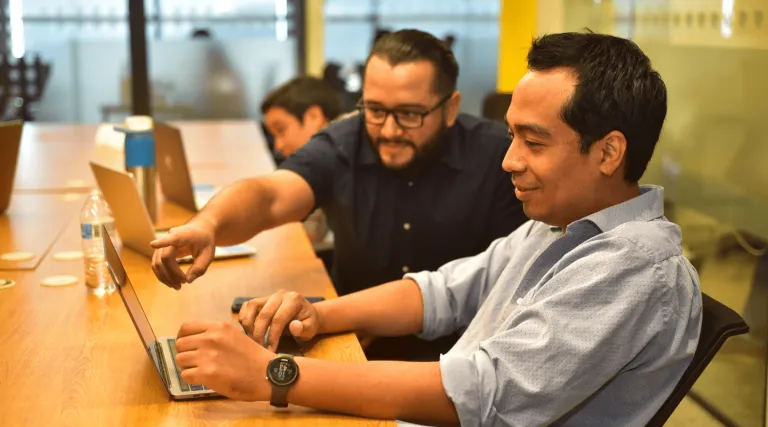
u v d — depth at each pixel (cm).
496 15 714
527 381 136
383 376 141
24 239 243
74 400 142
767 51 256
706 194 291
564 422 145
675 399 143
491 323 168
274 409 141
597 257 139
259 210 212
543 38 149
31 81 715
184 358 141
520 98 146
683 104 303
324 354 165
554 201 148
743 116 269
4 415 136
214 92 729
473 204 240
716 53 281
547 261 153
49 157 392
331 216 244
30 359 158
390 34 230
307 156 235
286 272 215
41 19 707
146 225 220
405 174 238
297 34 731
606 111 141
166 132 276
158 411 139
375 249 243
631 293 135
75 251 231
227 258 227
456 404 138
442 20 723
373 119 227
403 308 185
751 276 270
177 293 198
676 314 138
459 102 237
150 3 709
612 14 353
